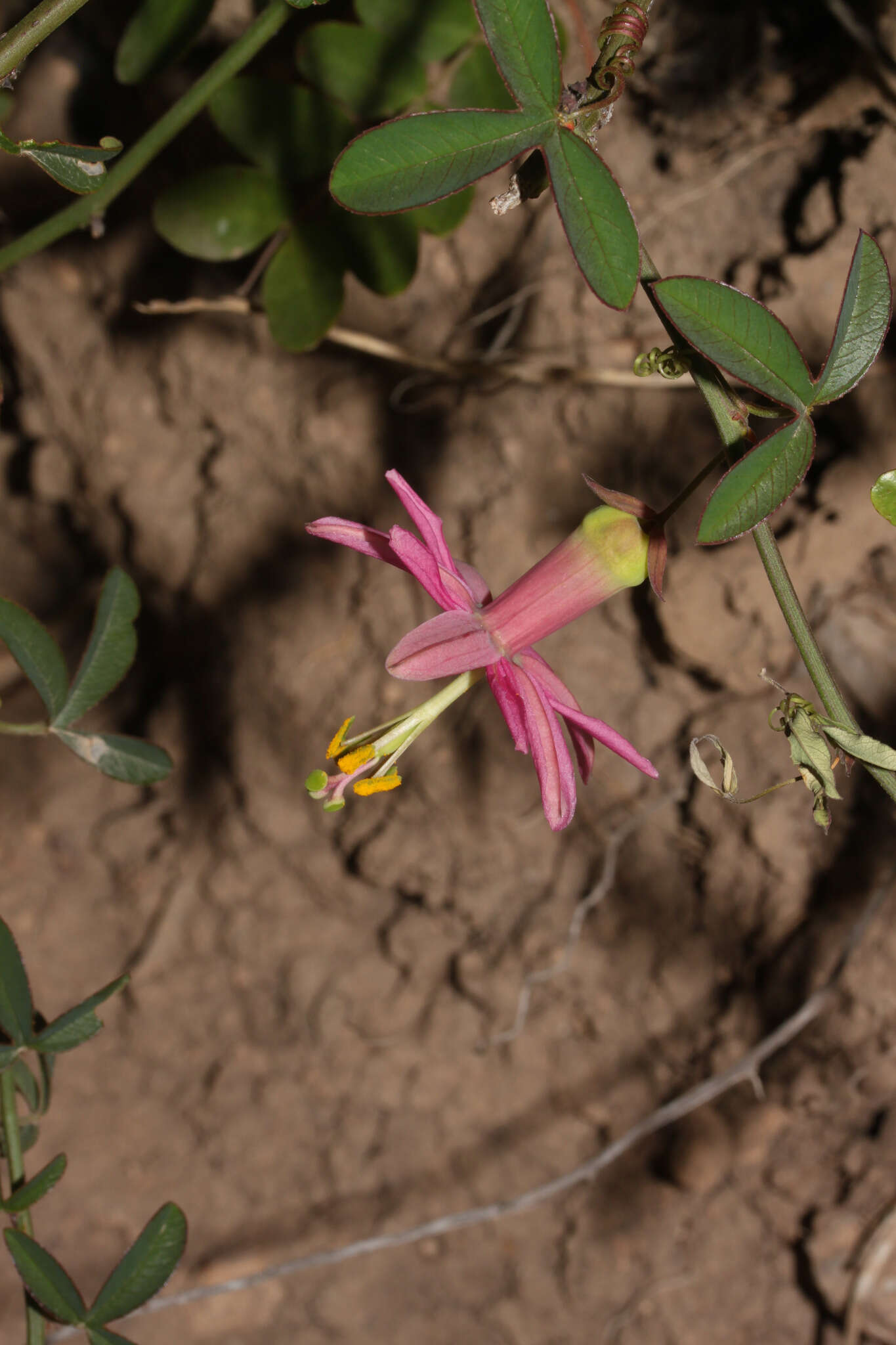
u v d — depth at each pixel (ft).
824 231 3.25
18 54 2.55
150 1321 4.41
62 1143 4.42
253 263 3.54
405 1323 4.49
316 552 3.85
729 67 3.28
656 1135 4.33
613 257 2.44
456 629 2.61
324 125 2.98
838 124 3.23
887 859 3.82
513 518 3.70
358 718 3.93
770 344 2.47
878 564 3.51
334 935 4.31
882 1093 4.09
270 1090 4.44
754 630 3.57
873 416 3.25
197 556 3.95
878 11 3.07
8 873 4.37
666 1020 4.20
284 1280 4.47
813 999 3.67
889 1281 4.27
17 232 3.72
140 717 4.25
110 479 3.92
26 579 4.37
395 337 3.59
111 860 4.35
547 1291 4.46
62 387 3.84
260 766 4.07
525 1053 4.34
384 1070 4.40
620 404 3.53
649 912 4.09
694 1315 4.43
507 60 2.44
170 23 2.97
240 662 4.00
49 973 4.39
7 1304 4.36
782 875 3.92
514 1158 4.43
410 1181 4.48
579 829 4.02
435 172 2.44
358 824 4.07
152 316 3.67
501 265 3.49
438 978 4.31
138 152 2.83
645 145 3.47
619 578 2.62
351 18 3.15
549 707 2.60
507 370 3.46
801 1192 4.33
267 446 3.76
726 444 2.56
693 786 3.90
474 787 3.94
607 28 2.49
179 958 4.35
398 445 3.70
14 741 4.37
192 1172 4.50
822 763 2.52
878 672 3.59
